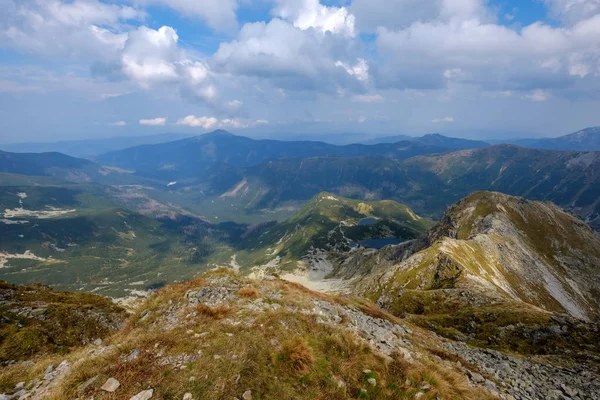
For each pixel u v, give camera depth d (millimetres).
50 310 28953
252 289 24234
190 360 13641
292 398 12391
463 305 75938
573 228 199375
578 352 40062
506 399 17453
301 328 18141
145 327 19688
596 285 158375
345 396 13141
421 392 13984
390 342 20359
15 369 16500
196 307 20078
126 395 11344
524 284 134375
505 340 47719
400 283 119250
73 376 12609
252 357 14258
